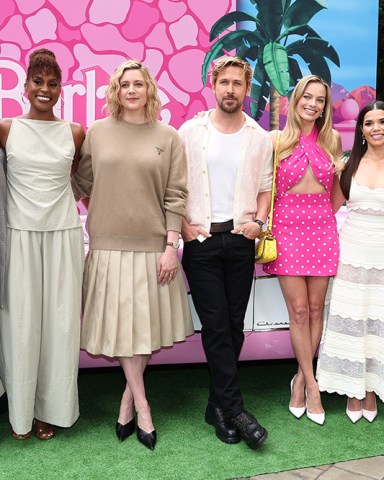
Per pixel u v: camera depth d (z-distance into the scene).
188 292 2.77
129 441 2.57
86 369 2.92
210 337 2.55
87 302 2.51
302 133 2.71
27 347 2.39
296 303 2.75
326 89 2.67
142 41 3.00
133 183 2.40
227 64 2.45
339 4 3.30
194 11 3.06
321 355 2.82
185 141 2.54
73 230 2.44
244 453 2.47
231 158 2.52
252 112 3.25
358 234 2.70
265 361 3.24
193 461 2.40
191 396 3.12
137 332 2.46
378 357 2.74
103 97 2.97
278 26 3.22
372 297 2.73
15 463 2.36
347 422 2.81
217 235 2.54
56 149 2.35
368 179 2.68
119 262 2.43
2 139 2.36
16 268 2.35
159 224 2.48
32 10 2.85
